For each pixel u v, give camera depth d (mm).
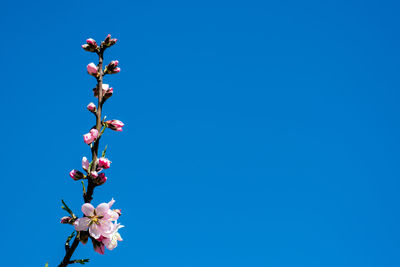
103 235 1173
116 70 1228
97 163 1186
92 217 1172
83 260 1165
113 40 1230
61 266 1159
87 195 1174
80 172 1179
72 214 1175
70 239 1168
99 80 1216
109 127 1206
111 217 1182
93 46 1225
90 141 1184
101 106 1211
